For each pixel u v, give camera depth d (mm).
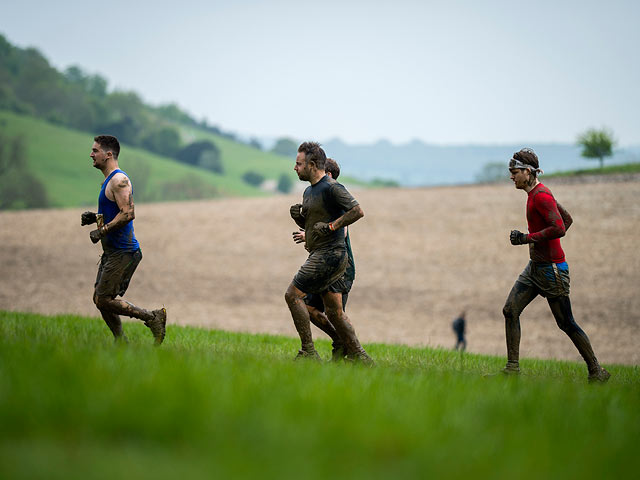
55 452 8609
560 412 13773
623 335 91312
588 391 18859
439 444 10109
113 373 13586
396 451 9766
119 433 9891
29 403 10500
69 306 101188
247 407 11438
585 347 27297
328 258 26375
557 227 26438
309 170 26719
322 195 26391
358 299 111812
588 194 172250
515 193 183750
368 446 9812
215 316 99188
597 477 9078
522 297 27562
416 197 185625
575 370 34906
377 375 18328
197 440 9633
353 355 27109
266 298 112375
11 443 9055
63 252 142000
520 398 15281
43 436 9469
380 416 11578
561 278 27047
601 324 96250
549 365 37906
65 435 9570
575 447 10641
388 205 177000
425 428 11031
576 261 126750
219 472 8086
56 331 29609
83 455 8602
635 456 10398
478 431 11344
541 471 9000
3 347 16656
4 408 10133
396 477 8430
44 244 148500
